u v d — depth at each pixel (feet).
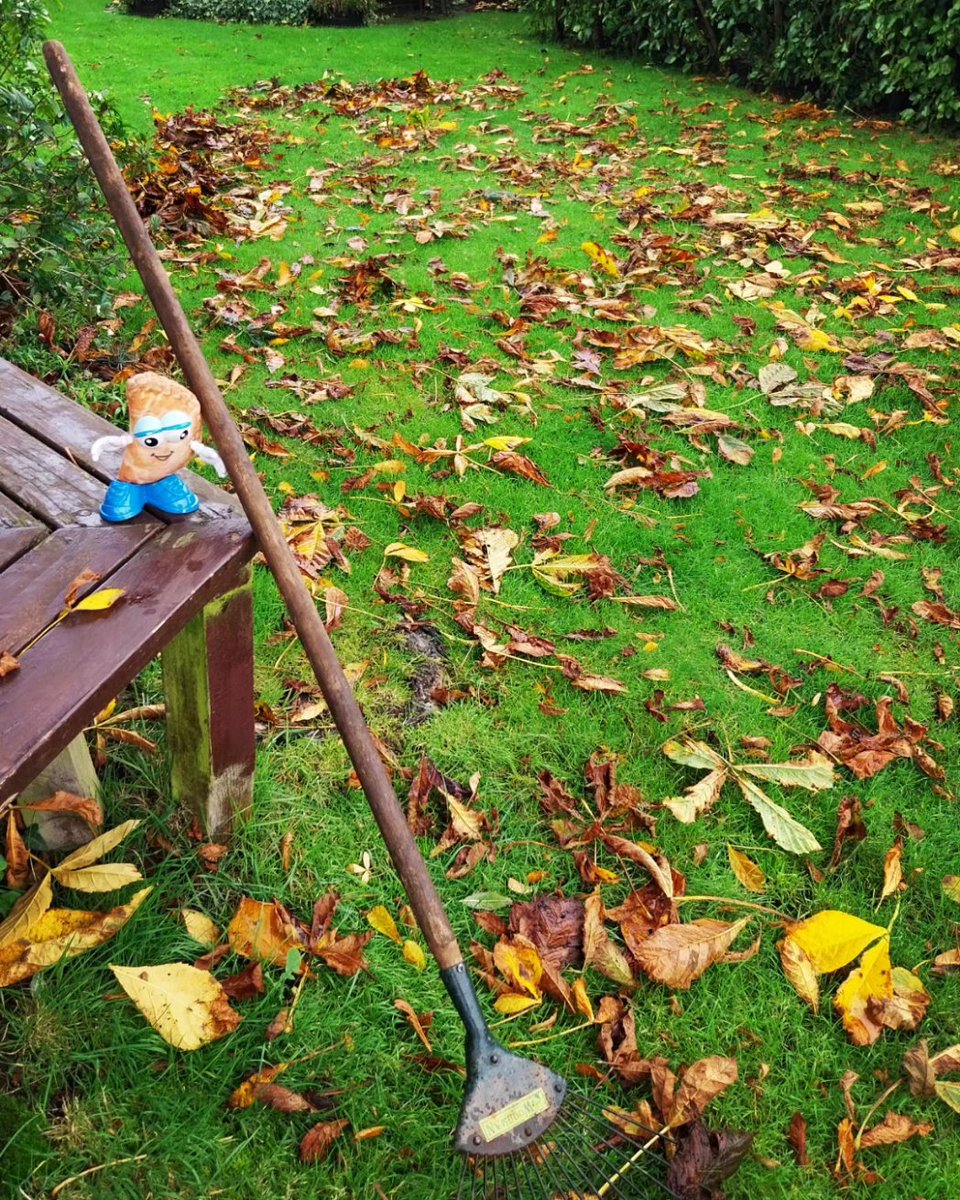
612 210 17.80
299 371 12.63
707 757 7.75
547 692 8.41
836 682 8.66
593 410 12.03
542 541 9.89
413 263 15.60
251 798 7.09
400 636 8.86
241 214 16.93
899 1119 5.69
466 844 7.15
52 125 12.44
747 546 10.17
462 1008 5.09
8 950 5.91
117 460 6.39
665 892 6.76
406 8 35.73
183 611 5.27
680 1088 5.69
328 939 6.42
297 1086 5.74
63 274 12.09
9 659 4.83
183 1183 5.31
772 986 6.40
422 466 10.98
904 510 10.75
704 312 14.26
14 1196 5.13
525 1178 5.31
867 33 21.15
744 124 22.31
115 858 6.77
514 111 23.32
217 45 29.58
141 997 5.75
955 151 20.40
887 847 7.29
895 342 13.65
